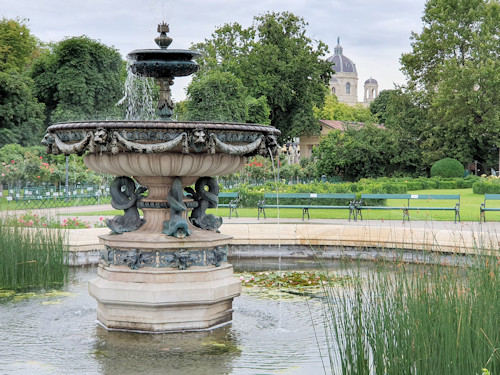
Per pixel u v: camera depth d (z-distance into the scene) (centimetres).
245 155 740
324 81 6044
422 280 543
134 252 682
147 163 669
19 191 2561
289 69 5481
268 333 662
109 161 680
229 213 1970
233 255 1193
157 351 597
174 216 704
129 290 667
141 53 718
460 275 592
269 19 5697
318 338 640
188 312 679
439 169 4438
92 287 698
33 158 2773
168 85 763
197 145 643
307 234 1191
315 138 7744
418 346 439
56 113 4372
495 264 573
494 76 4562
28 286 913
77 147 657
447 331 438
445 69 4859
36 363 555
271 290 884
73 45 4381
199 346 614
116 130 639
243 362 560
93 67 4438
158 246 678
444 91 4744
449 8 5216
